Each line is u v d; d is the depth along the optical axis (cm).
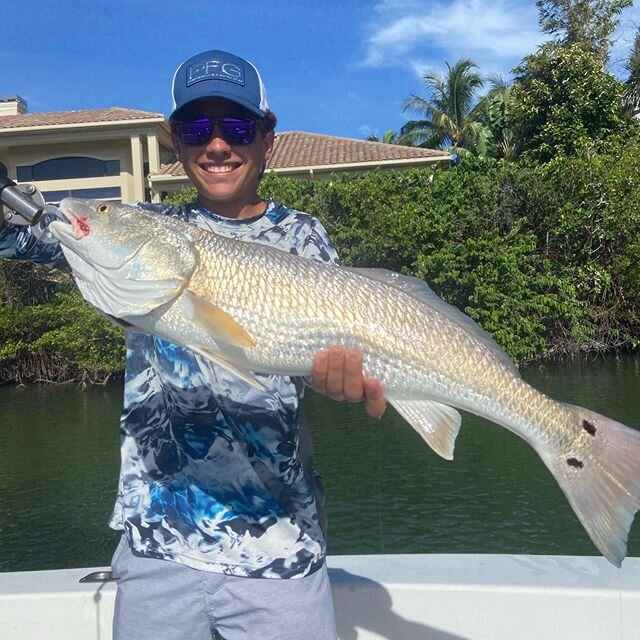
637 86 2916
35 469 1156
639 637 265
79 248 229
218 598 210
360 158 2455
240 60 243
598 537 221
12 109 3184
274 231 248
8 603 280
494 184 1959
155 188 2405
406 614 280
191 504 214
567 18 3077
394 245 1847
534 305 1803
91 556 798
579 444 229
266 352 223
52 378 2116
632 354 2023
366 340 228
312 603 215
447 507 873
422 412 236
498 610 275
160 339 226
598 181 1941
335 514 862
